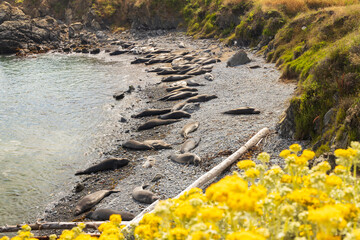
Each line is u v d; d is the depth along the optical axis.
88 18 56.81
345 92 10.86
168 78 27.66
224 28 42.34
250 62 29.09
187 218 2.61
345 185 3.39
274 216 2.98
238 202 2.17
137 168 13.79
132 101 23.50
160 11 51.59
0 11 52.22
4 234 10.23
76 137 17.84
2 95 26.48
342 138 9.01
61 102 24.16
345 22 22.47
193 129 16.44
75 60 41.03
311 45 22.83
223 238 2.77
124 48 46.84
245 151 12.66
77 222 10.35
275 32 31.81
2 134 18.58
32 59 43.00
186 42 44.28
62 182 13.35
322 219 2.04
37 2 63.56
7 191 12.76
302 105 12.08
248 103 18.81
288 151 3.85
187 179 12.03
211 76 25.62
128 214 10.55
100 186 12.83
